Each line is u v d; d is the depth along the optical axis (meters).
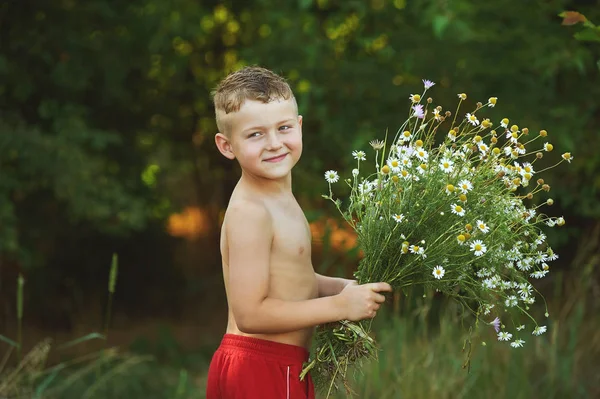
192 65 8.95
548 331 5.25
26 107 7.96
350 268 6.70
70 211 7.20
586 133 6.50
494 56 6.22
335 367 2.63
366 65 6.64
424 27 6.39
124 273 9.48
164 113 8.98
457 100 6.33
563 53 5.89
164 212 8.97
